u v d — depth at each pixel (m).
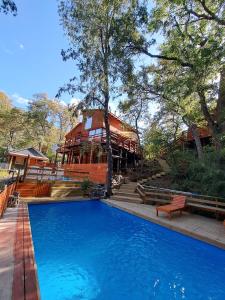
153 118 20.75
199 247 7.07
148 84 15.64
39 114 40.84
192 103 13.87
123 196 14.76
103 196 15.07
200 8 11.34
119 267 5.50
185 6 10.92
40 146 43.12
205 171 11.35
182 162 16.55
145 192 13.09
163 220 9.09
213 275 5.29
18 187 12.76
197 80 10.42
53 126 44.28
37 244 6.55
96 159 24.08
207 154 12.20
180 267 5.65
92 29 14.23
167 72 15.15
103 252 6.37
